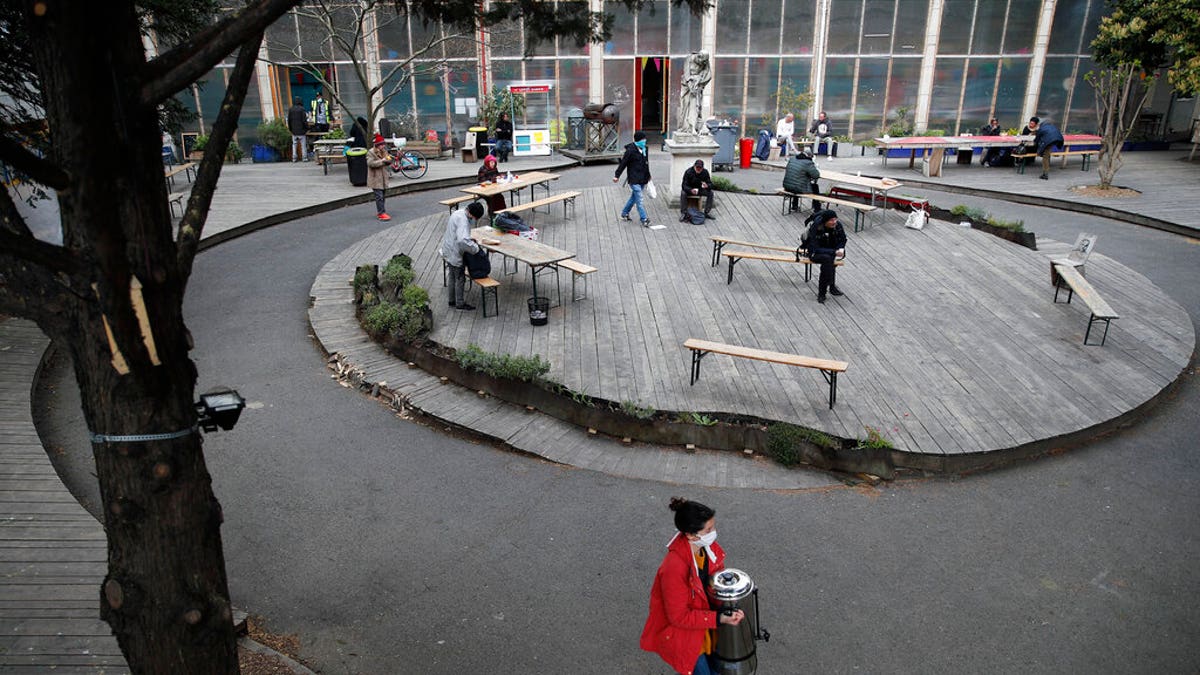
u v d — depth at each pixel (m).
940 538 6.60
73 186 2.84
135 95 2.91
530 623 5.45
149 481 3.23
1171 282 13.17
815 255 11.38
